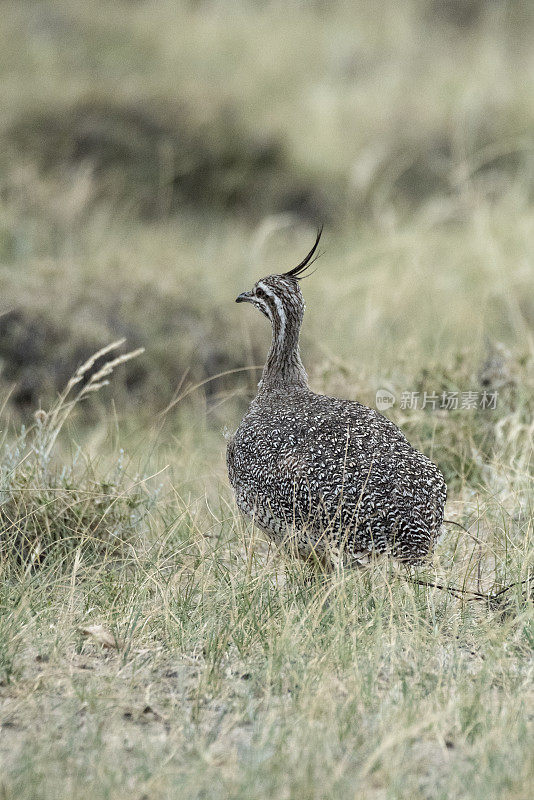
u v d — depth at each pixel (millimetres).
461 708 12828
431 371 24484
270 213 51281
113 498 19359
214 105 55531
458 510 19812
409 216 49719
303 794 11164
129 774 11633
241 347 32656
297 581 16688
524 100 59688
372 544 15648
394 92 61594
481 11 79812
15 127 51594
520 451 22531
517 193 48312
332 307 35906
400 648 14688
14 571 17812
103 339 31109
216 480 22125
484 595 16406
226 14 69938
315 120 56750
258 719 12883
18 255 36531
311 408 17578
